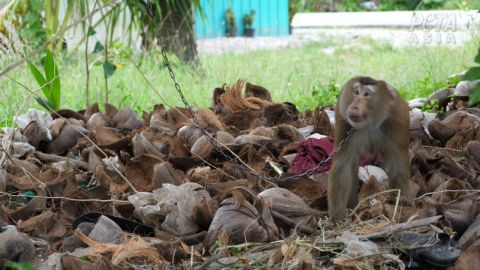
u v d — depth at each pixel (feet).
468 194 23.85
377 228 21.34
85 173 28.86
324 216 24.06
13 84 41.86
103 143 30.73
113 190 26.27
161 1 56.85
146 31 55.77
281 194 23.35
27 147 30.71
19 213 25.02
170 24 57.16
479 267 19.43
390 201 23.99
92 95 45.83
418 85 47.19
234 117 34.40
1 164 28.63
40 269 21.34
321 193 25.58
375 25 91.66
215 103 37.42
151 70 52.11
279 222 22.91
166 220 22.68
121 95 45.14
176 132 32.12
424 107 37.52
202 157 29.09
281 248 20.56
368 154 24.25
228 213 21.81
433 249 20.58
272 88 49.49
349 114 22.50
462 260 19.54
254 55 69.51
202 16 59.52
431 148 30.17
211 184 25.54
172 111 34.45
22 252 21.65
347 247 20.15
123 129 34.04
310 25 96.22
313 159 28.17
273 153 30.37
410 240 20.79
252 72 54.29
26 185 27.25
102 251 21.29
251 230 21.54
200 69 56.29
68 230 24.45
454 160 27.58
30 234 24.09
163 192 23.48
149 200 23.79
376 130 23.68
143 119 36.29
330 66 61.21
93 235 22.50
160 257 21.20
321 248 20.77
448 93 37.55
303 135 31.55
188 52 57.57
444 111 37.04
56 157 30.94
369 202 24.21
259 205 22.27
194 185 23.53
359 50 75.72
